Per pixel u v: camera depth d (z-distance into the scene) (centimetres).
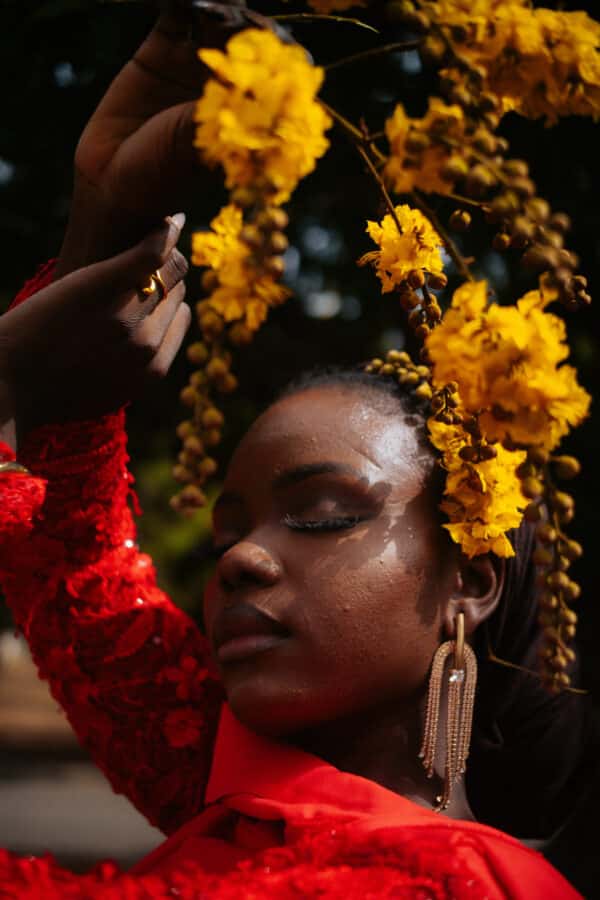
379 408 125
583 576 315
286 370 392
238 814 120
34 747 1212
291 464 120
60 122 290
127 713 138
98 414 117
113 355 112
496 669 131
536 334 88
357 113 272
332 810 112
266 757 119
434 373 91
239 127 81
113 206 107
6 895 96
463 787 126
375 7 243
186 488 101
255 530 121
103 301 109
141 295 111
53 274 121
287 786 115
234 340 89
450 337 88
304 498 119
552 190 291
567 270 88
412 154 85
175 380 364
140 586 141
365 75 267
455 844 108
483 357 88
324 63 260
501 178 85
